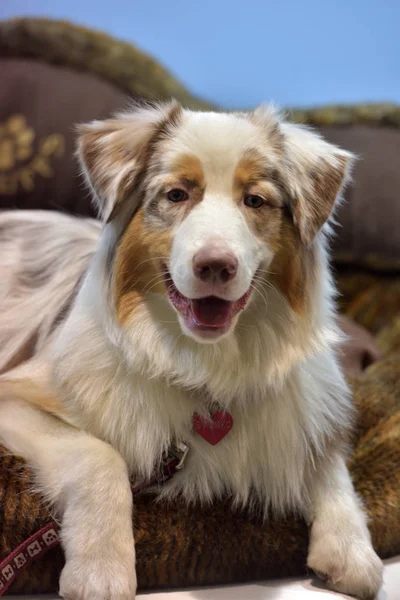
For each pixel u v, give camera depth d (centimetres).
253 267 119
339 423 140
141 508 121
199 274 109
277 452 130
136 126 130
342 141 275
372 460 151
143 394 126
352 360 220
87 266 151
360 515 128
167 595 116
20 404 130
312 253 132
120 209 128
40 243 170
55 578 115
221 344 124
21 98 266
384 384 187
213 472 128
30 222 177
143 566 116
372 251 271
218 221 114
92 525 109
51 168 259
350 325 239
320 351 132
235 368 126
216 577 120
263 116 131
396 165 271
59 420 129
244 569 122
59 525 114
